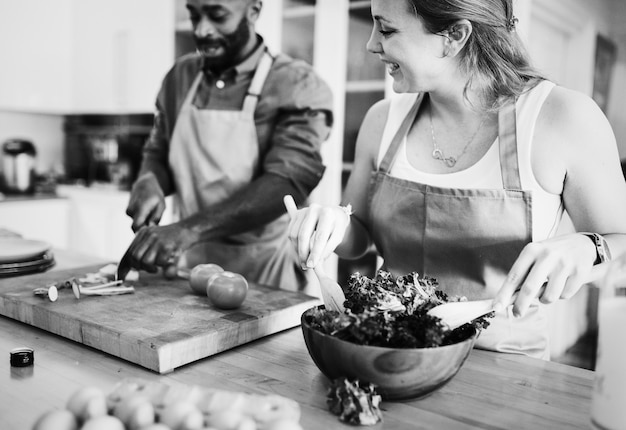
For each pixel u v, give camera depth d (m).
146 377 0.90
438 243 1.19
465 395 0.84
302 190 2.13
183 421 0.62
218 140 2.19
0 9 3.19
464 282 1.19
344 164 2.33
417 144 1.25
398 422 0.75
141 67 3.08
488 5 1.05
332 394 0.77
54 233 3.37
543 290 0.85
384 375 0.74
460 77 1.13
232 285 1.13
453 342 0.81
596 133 1.07
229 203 1.92
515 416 0.78
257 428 0.65
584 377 0.92
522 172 1.11
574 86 1.96
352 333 0.75
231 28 2.11
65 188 3.46
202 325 1.04
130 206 2.10
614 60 1.88
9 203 3.14
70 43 3.51
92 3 3.32
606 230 1.08
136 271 1.43
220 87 2.19
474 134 1.17
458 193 1.15
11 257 1.46
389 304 0.80
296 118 2.14
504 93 1.13
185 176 2.25
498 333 1.16
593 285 1.84
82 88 3.47
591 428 0.69
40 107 3.43
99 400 0.65
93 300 1.20
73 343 1.05
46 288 1.25
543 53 1.98
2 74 3.23
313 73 2.20
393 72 1.14
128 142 3.51
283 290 1.32
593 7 1.89
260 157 2.17
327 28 2.28
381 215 1.26
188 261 2.27
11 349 1.01
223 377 0.90
